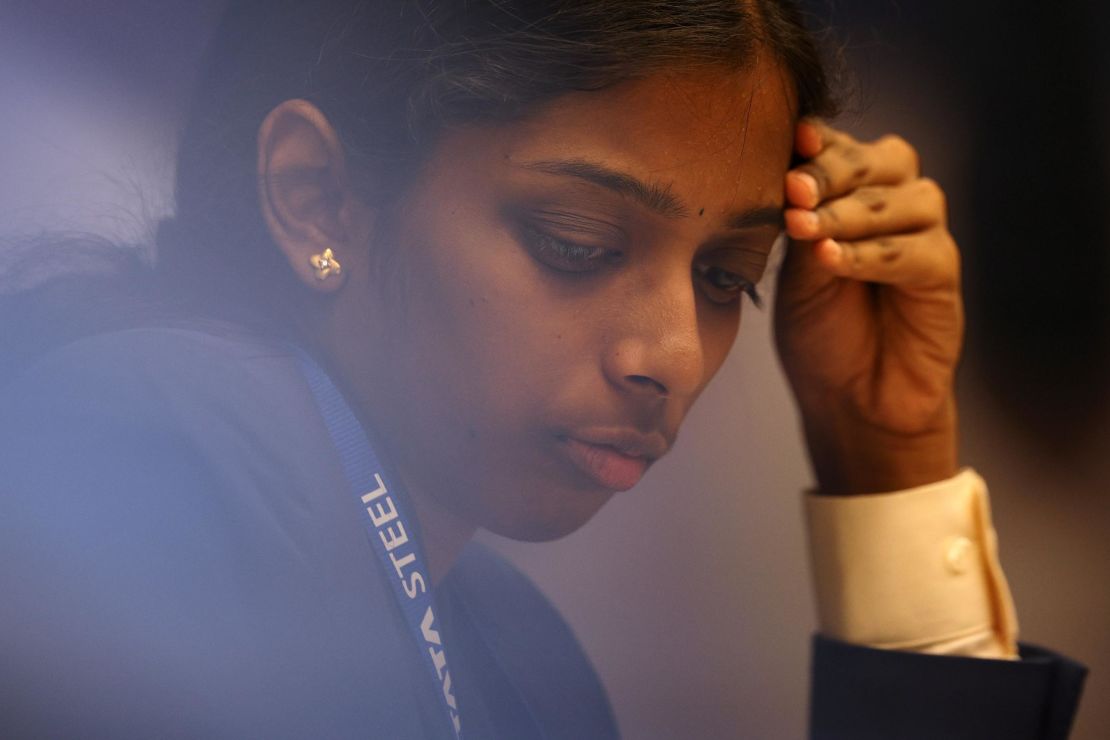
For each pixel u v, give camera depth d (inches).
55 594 93.4
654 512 442.0
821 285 191.3
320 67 130.6
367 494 116.6
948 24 477.7
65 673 92.4
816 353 195.3
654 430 128.6
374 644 107.9
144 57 265.3
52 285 126.9
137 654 94.3
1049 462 492.7
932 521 192.2
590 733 165.6
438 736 113.8
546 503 129.9
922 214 175.0
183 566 97.9
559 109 120.7
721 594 442.6
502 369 124.3
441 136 123.6
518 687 161.5
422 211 125.1
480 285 123.0
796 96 137.9
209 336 115.4
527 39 120.6
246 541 101.9
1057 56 483.2
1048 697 179.5
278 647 101.0
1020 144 489.4
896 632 189.3
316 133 129.1
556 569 430.6
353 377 129.5
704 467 452.1
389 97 125.9
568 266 123.8
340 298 130.2
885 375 195.5
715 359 142.5
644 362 123.6
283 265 131.8
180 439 103.2
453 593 162.1
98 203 207.8
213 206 134.0
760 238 136.4
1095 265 489.1
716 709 422.9
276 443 110.1
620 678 424.5
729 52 124.0
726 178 126.3
